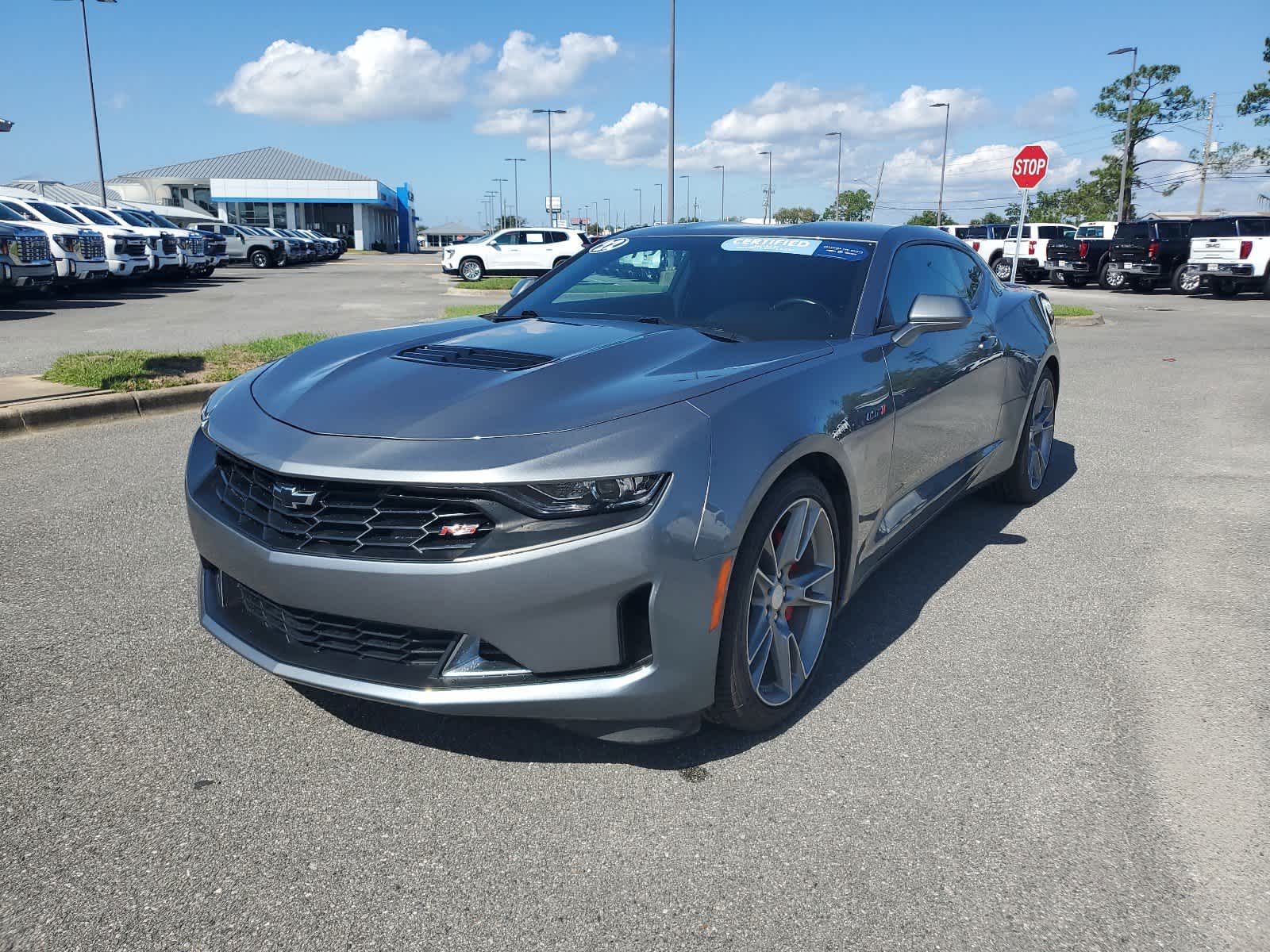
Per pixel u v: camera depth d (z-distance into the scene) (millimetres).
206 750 2525
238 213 68000
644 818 2266
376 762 2492
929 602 3662
